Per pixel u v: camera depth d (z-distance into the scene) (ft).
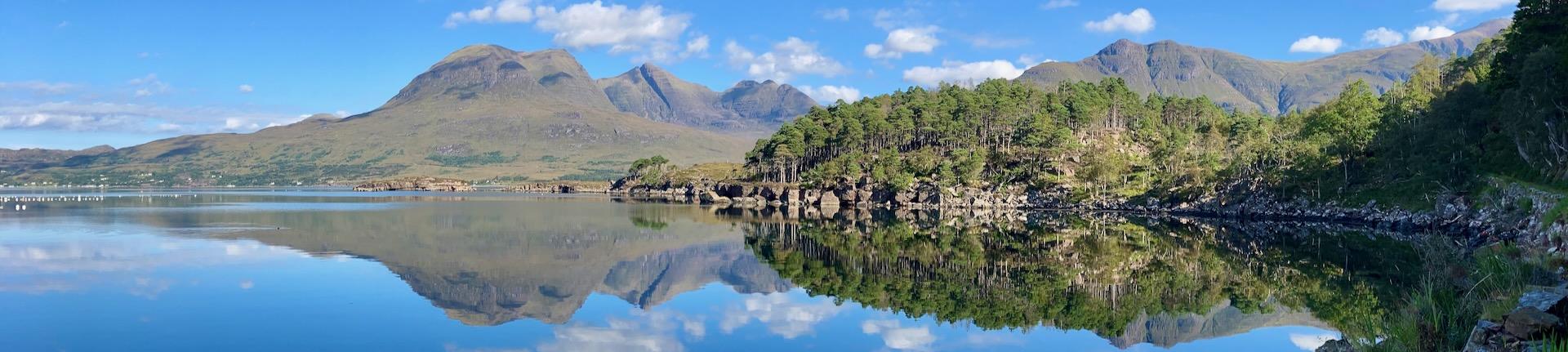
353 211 529.04
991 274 223.51
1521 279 112.57
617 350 131.64
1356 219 415.44
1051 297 183.93
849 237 353.10
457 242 307.58
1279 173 508.12
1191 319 158.61
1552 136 298.35
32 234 305.73
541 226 406.00
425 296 171.22
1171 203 567.18
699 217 510.17
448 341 132.67
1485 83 401.70
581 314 160.66
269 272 201.46
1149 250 284.20
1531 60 295.69
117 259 222.69
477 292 182.29
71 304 152.97
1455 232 330.75
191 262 217.97
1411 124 440.86
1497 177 336.08
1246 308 167.73
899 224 448.24
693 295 187.83
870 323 154.10
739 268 239.30
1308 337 141.38
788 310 168.45
